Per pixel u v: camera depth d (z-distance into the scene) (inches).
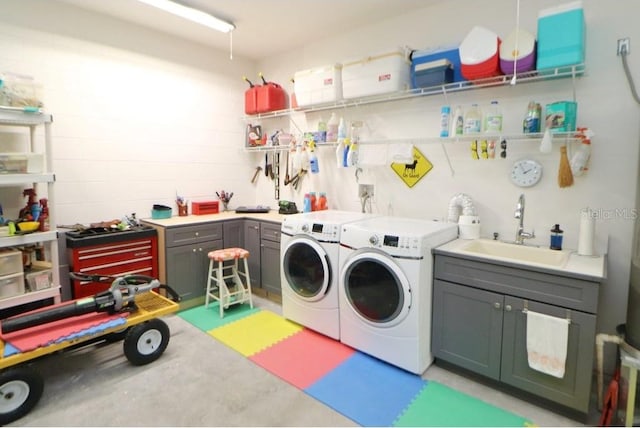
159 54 139.6
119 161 131.6
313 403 79.5
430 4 113.8
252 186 177.6
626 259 86.9
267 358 97.4
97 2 115.6
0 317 97.5
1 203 107.4
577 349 71.6
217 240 138.9
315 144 138.5
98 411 76.0
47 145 98.7
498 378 82.8
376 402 79.9
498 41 90.0
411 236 86.2
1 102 90.9
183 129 149.4
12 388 73.6
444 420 74.4
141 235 122.0
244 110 170.9
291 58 158.6
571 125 86.4
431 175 117.6
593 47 87.6
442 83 102.1
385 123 127.9
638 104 83.4
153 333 95.7
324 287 104.7
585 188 91.0
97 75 124.1
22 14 107.7
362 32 132.4
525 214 100.3
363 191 134.1
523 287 77.2
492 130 96.9
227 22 126.9
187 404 78.5
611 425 70.9
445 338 90.7
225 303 125.9
